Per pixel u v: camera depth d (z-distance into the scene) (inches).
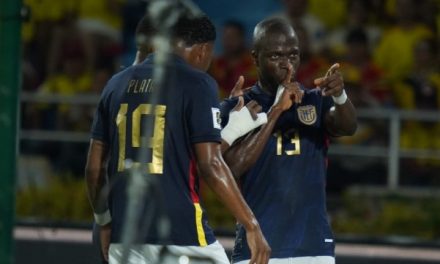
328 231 794.8
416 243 1330.0
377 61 1576.0
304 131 792.9
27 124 1551.4
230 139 758.5
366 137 1510.8
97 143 732.0
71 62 1627.7
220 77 1534.2
